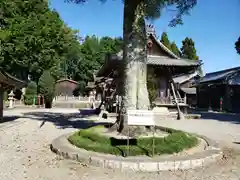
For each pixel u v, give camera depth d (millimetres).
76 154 6789
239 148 8812
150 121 6434
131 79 8789
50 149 8062
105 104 21672
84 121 17062
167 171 6047
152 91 20781
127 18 8992
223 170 6195
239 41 23328
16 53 23594
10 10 20719
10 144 8859
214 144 8461
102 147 6969
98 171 5934
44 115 21953
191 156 6723
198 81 39375
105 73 21953
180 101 22344
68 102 38812
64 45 37531
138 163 6027
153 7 8891
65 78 60031
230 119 20688
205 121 18641
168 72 21531
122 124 8602
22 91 40812
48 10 31562
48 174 5680
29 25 22766
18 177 5430
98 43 70625
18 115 21484
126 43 8984
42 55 33188
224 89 33750
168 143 7328
